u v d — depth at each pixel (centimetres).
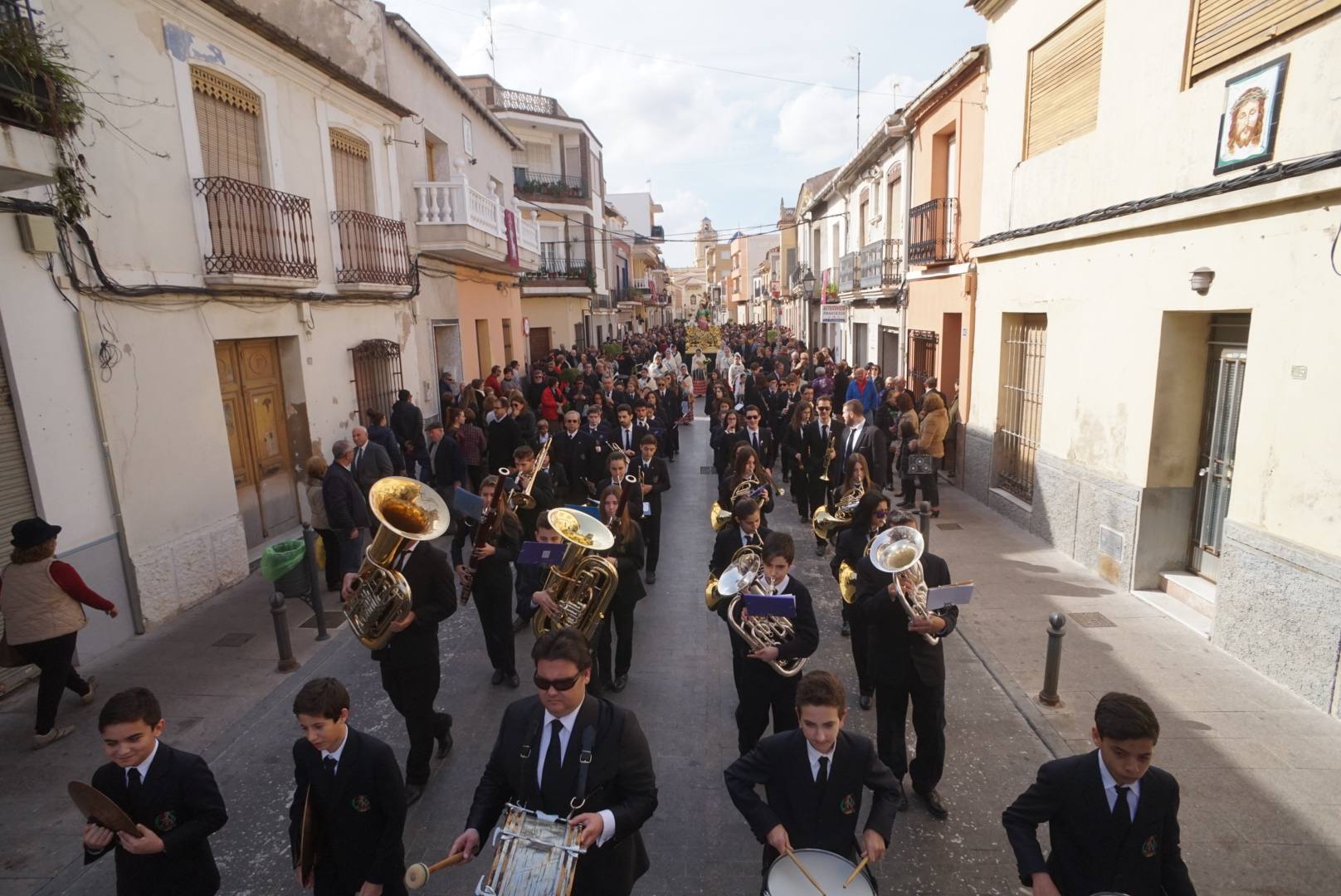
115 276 683
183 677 625
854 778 291
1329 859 390
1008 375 1042
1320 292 510
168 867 302
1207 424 696
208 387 801
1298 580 528
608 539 491
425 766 464
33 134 536
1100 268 786
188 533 768
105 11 673
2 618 533
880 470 892
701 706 566
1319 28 514
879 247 1720
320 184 1033
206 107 827
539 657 273
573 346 3086
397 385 1236
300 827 308
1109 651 617
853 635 533
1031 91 949
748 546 495
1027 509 959
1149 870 267
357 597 432
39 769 504
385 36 1253
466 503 636
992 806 441
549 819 271
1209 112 623
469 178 1711
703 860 407
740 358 2369
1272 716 512
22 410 601
